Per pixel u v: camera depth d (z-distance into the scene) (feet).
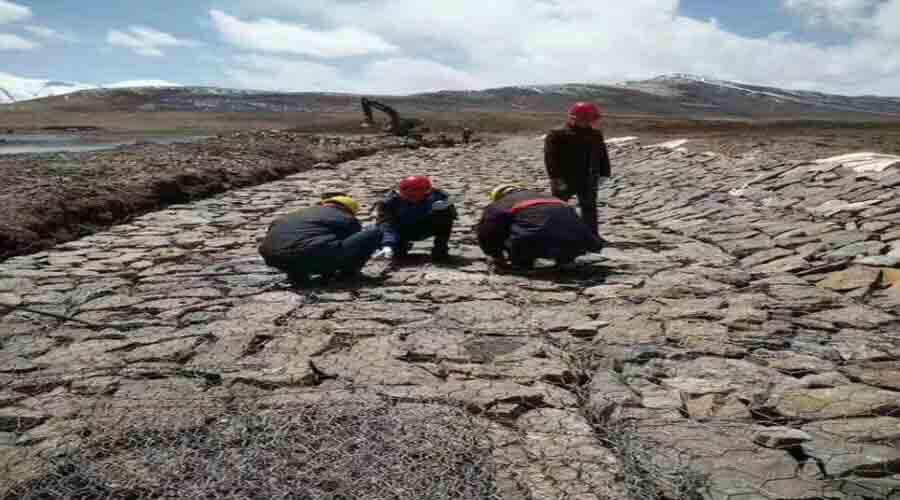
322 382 14.57
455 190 54.70
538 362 15.67
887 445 11.39
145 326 18.83
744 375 14.93
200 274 25.43
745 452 11.28
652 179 55.21
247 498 9.27
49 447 11.27
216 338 17.49
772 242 29.40
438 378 14.73
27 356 16.49
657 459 11.02
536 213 24.36
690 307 20.36
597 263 27.25
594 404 13.48
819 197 36.29
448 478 9.91
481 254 29.19
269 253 22.90
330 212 23.65
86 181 43.14
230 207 43.88
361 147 100.37
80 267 26.89
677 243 31.58
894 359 15.72
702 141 73.82
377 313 19.76
